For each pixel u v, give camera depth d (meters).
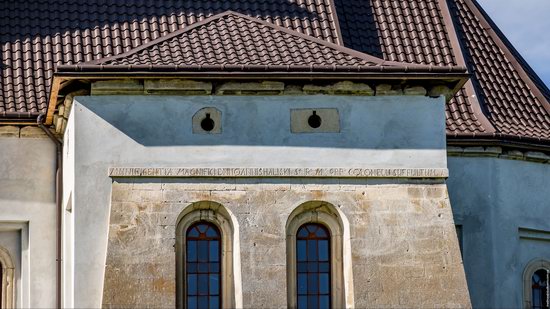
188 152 37.50
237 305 36.81
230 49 38.34
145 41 42.28
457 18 45.75
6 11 44.19
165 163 37.41
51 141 42.31
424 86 38.19
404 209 37.56
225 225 37.41
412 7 44.56
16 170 42.09
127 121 37.59
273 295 36.81
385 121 38.06
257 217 37.22
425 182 37.88
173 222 37.00
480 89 43.97
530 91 44.66
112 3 43.78
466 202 42.22
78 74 36.91
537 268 43.12
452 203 42.16
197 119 37.66
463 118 42.56
